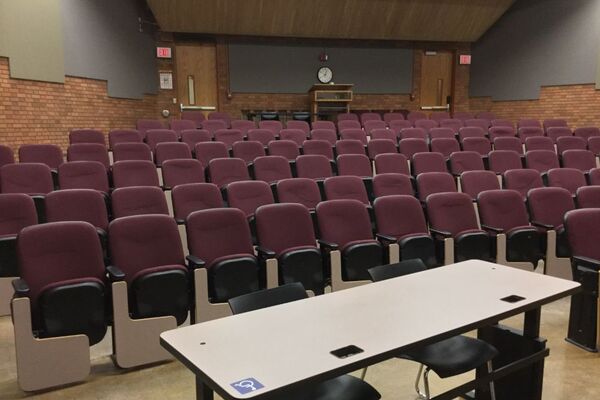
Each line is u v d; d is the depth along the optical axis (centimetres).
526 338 238
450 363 221
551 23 1075
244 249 350
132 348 281
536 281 236
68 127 761
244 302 217
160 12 991
